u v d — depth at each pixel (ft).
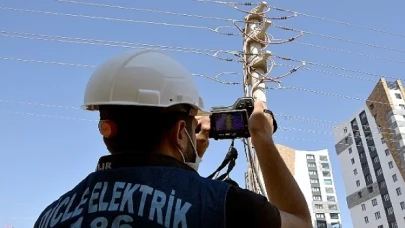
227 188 3.76
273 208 3.84
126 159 4.07
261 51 21.59
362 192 209.67
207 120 6.21
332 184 252.62
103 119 4.37
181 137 4.39
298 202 4.22
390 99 196.95
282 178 4.36
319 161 258.16
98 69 4.83
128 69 4.49
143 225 3.52
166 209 3.59
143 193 3.71
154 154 4.07
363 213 207.10
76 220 3.76
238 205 3.66
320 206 243.40
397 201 186.80
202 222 3.52
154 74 4.48
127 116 4.23
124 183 3.84
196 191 3.73
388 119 195.83
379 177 199.21
